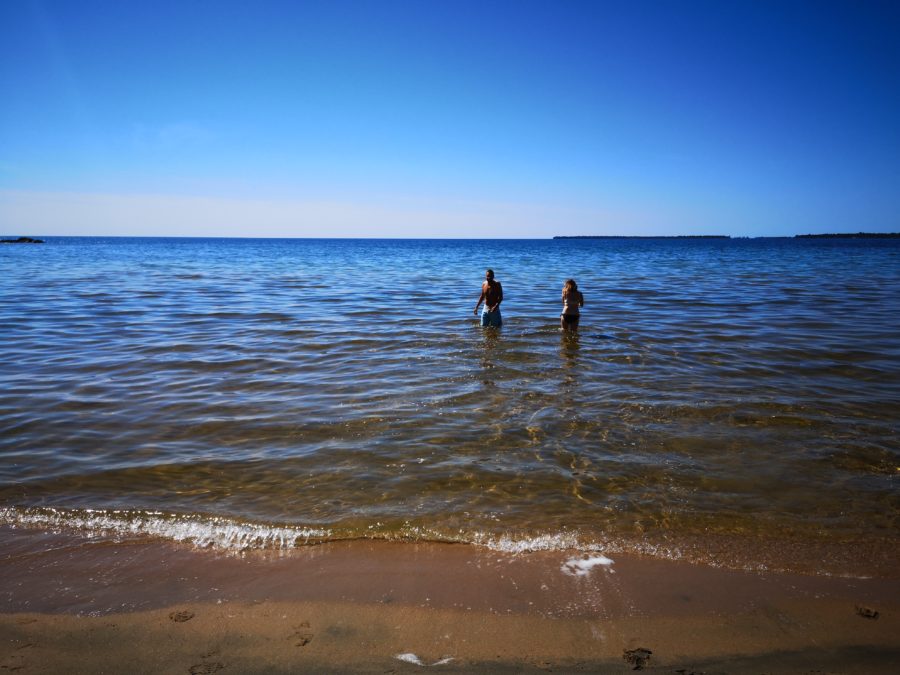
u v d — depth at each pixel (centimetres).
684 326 1395
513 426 689
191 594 378
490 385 866
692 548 432
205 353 1095
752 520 473
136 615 356
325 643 330
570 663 313
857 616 353
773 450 614
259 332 1322
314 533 456
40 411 742
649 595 376
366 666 311
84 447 626
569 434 663
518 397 805
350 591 382
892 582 389
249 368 977
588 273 3422
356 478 551
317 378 911
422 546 438
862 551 427
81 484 539
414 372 948
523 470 568
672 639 332
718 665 311
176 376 922
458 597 374
